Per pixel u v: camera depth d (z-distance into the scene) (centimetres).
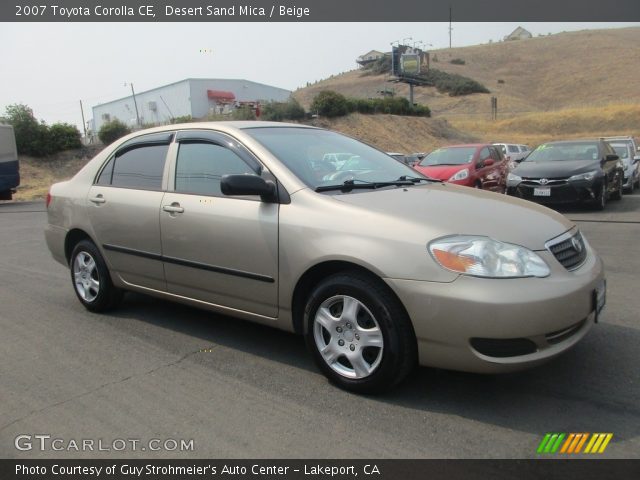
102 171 498
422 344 306
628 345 396
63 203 520
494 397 327
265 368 379
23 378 372
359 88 9019
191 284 416
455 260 296
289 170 371
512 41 11531
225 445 286
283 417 311
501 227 319
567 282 306
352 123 4094
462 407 316
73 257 521
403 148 3944
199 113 5200
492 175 1218
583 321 324
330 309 342
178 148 436
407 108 4659
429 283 298
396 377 318
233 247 378
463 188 419
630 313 467
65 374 377
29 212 1546
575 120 5931
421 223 315
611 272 614
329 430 296
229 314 404
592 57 9388
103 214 475
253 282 373
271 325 379
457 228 312
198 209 399
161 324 476
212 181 405
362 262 315
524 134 6003
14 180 1848
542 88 8606
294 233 346
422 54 5041
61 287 619
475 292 288
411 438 286
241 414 316
